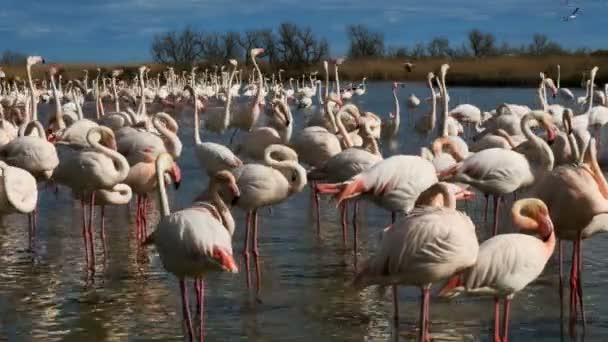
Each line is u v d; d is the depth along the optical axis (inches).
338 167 414.9
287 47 3127.5
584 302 331.0
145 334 298.7
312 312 322.3
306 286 358.9
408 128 1147.3
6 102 1633.9
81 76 2706.7
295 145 533.6
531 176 391.5
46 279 372.5
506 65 2301.9
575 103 1349.7
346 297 341.7
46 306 332.2
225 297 344.2
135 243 445.4
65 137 621.6
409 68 920.3
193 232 265.0
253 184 346.6
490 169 382.0
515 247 252.1
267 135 591.8
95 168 393.1
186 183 650.8
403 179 340.2
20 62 2541.8
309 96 1782.7
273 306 330.6
